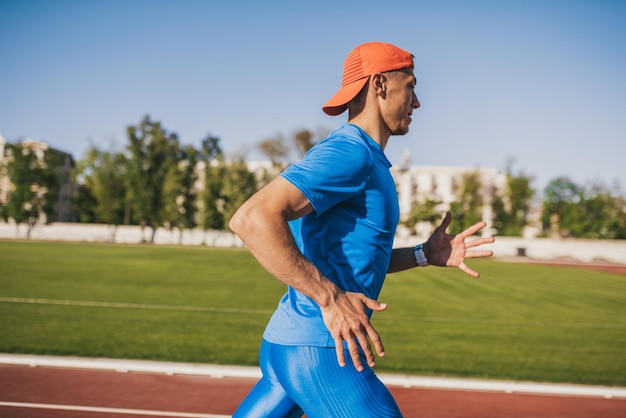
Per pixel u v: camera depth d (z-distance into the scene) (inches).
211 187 2495.1
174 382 235.5
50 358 264.1
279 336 76.4
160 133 2492.6
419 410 209.5
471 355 308.5
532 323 450.3
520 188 2706.7
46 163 2454.5
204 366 257.3
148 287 632.4
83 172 2849.4
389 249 80.6
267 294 601.3
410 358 295.9
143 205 2449.6
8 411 193.9
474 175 2696.9
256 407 82.7
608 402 225.1
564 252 2103.8
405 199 3024.1
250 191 2536.9
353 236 76.0
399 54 82.7
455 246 100.1
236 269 959.6
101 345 298.7
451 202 2669.8
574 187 2544.3
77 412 195.8
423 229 2632.9
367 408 72.1
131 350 288.7
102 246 1820.9
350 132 77.2
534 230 2706.7
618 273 1216.8
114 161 2488.9
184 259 1204.5
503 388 238.2
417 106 87.3
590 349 339.0
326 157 70.9
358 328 68.2
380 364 279.3
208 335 343.6
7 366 250.8
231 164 2534.5
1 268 812.6
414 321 445.1
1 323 360.2
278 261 65.3
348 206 75.7
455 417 202.2
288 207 67.0
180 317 420.5
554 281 928.9
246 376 247.8
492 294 684.7
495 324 439.2
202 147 2664.9
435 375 259.3
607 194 2492.6
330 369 73.2
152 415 195.5
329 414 73.3
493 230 2596.0
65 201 3206.2
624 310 554.6
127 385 229.1
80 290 575.8
